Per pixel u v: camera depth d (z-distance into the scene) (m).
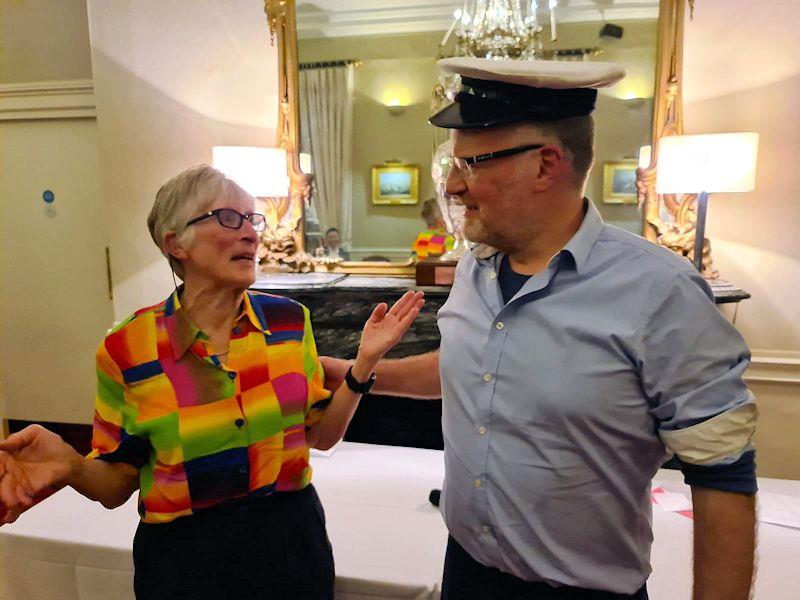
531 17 2.31
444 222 2.49
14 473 0.84
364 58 2.47
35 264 3.39
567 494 0.86
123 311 2.92
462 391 0.95
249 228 0.98
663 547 1.34
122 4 2.66
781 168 2.28
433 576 1.20
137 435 0.96
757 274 2.35
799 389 2.36
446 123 0.85
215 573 1.00
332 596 1.13
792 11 2.18
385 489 1.62
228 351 1.00
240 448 1.00
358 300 2.32
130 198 2.82
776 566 1.27
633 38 2.28
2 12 3.12
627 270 0.82
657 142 2.31
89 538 1.32
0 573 1.35
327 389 1.26
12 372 3.52
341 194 2.58
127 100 2.74
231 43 2.62
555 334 0.85
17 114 3.22
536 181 0.84
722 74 2.28
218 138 2.71
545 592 0.91
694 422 0.78
